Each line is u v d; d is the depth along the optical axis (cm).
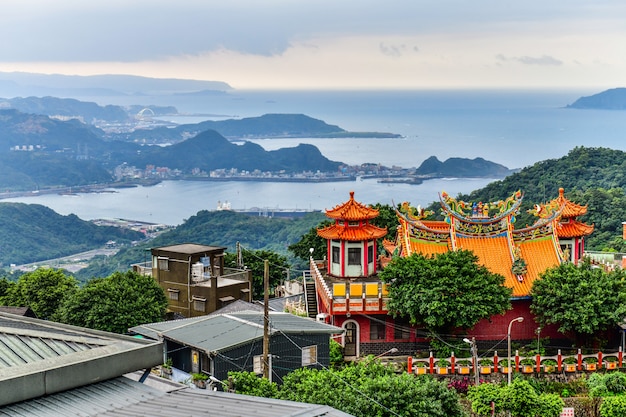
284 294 9081
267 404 2455
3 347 2620
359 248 6438
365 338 5822
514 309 5891
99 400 2477
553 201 6531
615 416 4759
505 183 14612
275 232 19600
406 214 6194
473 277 5591
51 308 7512
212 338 4741
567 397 5212
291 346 4788
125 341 2800
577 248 6556
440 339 5641
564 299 5588
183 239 19750
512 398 4659
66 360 2538
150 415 2322
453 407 3928
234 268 8594
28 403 2395
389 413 3719
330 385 3872
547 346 5875
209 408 2402
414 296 5497
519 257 5991
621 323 5475
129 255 19475
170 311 7506
